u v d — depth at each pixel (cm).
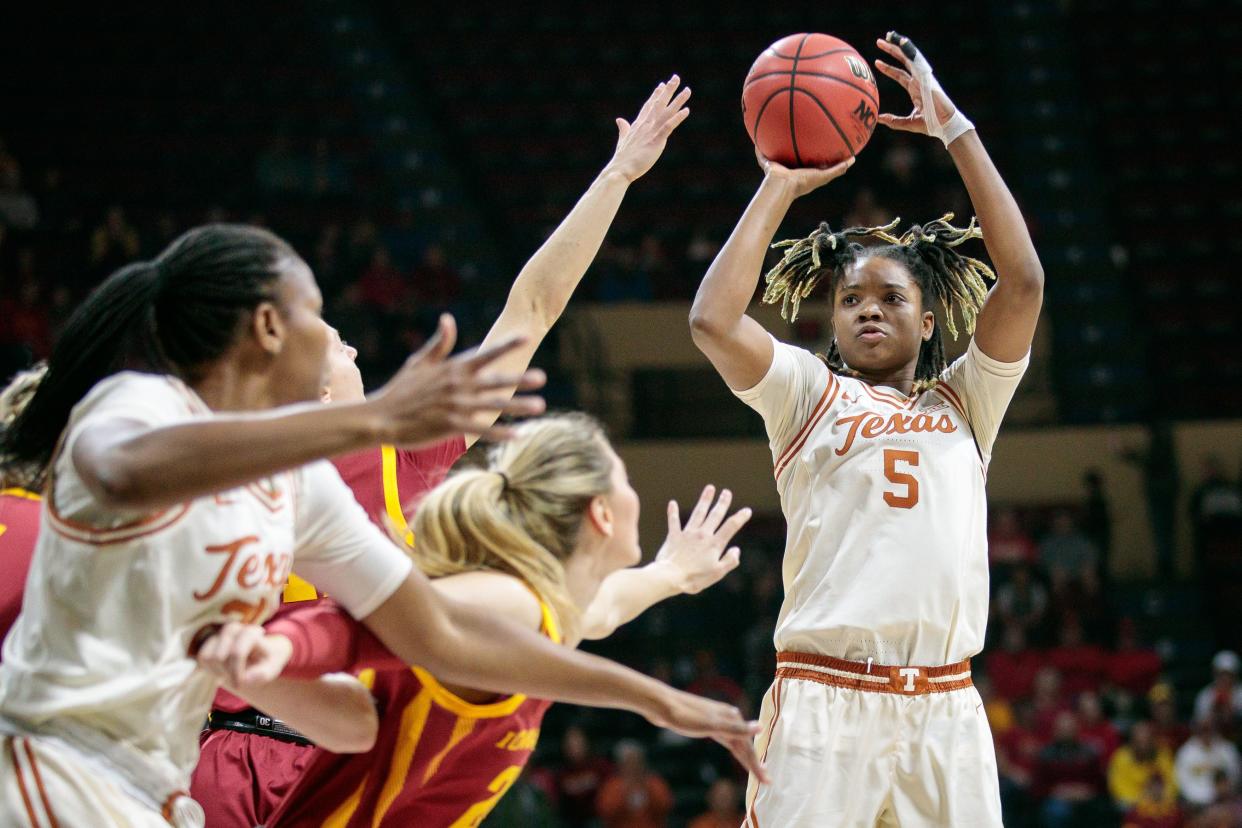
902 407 467
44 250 1864
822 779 436
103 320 326
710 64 2356
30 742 302
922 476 451
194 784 448
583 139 2264
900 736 439
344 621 322
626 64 2359
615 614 387
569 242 459
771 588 1630
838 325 487
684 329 1972
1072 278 2058
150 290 321
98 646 301
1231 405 1942
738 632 1638
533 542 343
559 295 454
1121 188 2155
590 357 1955
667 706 323
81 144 2114
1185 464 1914
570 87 2336
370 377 1752
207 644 301
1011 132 2230
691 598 1678
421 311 1864
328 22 2425
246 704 460
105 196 2033
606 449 361
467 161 2223
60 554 302
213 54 2295
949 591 443
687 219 2134
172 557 303
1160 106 2266
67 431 306
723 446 1886
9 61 2206
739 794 1373
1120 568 1892
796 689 447
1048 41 2362
